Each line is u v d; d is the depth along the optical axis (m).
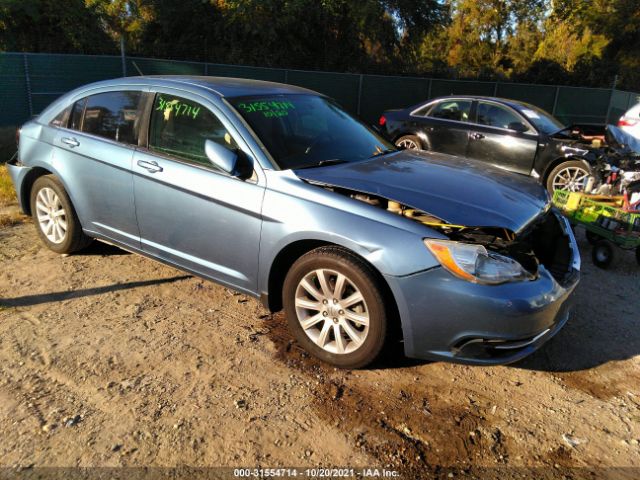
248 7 19.52
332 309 3.24
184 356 3.40
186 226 3.77
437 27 24.00
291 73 16.88
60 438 2.66
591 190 6.25
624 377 3.39
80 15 18.14
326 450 2.66
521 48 34.94
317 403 3.01
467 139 8.96
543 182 8.16
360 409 2.97
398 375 3.30
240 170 3.46
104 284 4.36
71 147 4.40
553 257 3.62
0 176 7.52
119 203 4.14
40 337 3.55
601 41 29.05
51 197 4.74
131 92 4.20
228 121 3.65
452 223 2.96
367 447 2.69
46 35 18.16
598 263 5.39
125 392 3.03
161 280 4.47
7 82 12.81
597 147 7.54
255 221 3.41
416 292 2.93
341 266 3.10
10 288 4.23
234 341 3.59
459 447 2.72
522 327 2.90
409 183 3.40
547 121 8.66
